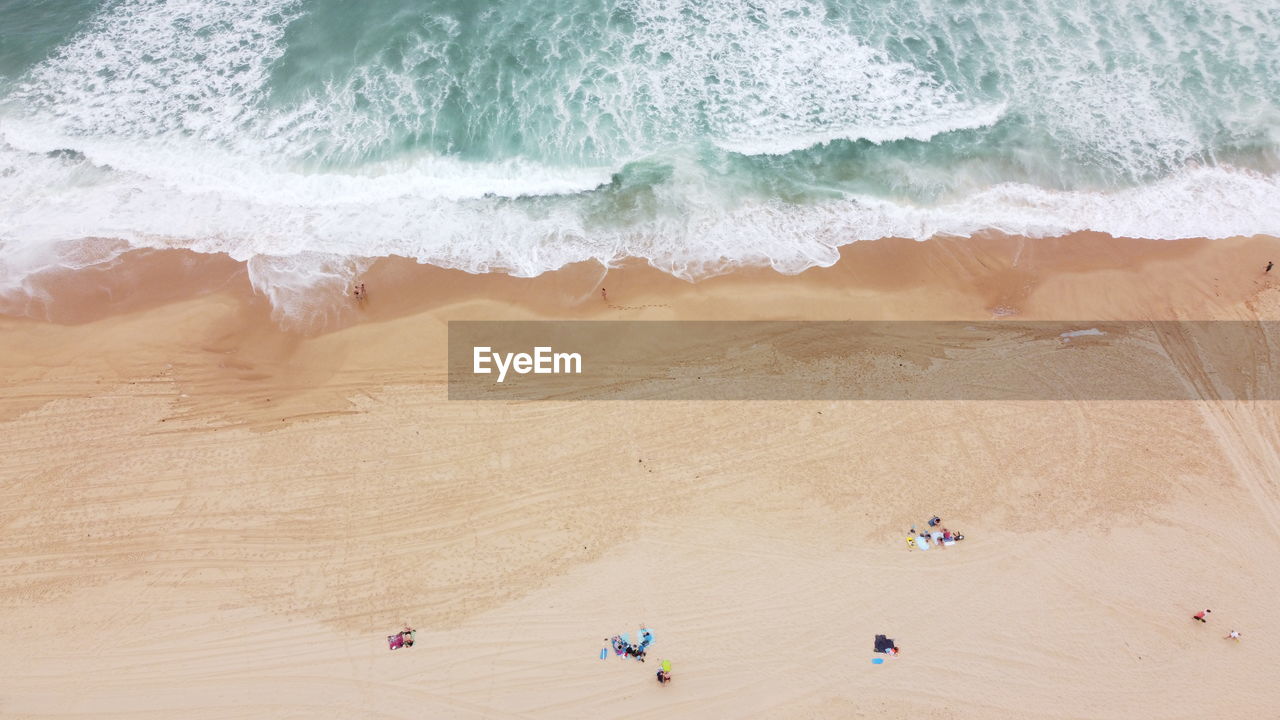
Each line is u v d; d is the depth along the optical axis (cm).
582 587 1930
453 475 2111
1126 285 2497
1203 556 1964
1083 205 2709
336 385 2277
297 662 1825
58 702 1770
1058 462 2133
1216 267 2538
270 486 2091
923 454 2150
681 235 2616
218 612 1892
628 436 2183
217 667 1817
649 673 1812
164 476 2106
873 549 1984
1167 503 2056
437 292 2470
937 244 2608
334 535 2011
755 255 2573
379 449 2156
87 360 2322
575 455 2147
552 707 1775
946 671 1808
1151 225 2653
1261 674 1791
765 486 2094
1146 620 1867
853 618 1880
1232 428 2186
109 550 1988
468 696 1786
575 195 2694
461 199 2675
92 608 1897
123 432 2183
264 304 2434
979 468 2122
